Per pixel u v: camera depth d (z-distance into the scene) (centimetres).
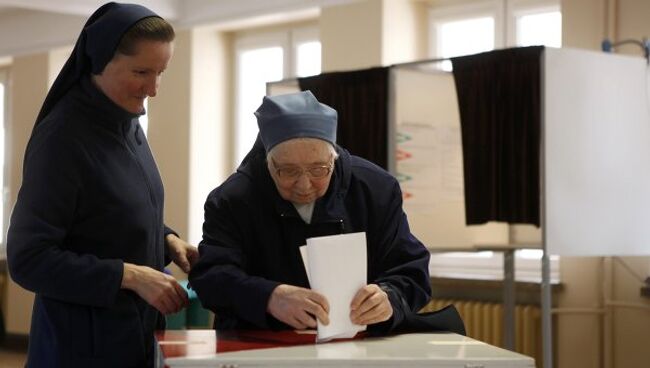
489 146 390
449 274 539
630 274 455
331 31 561
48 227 185
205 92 656
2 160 822
